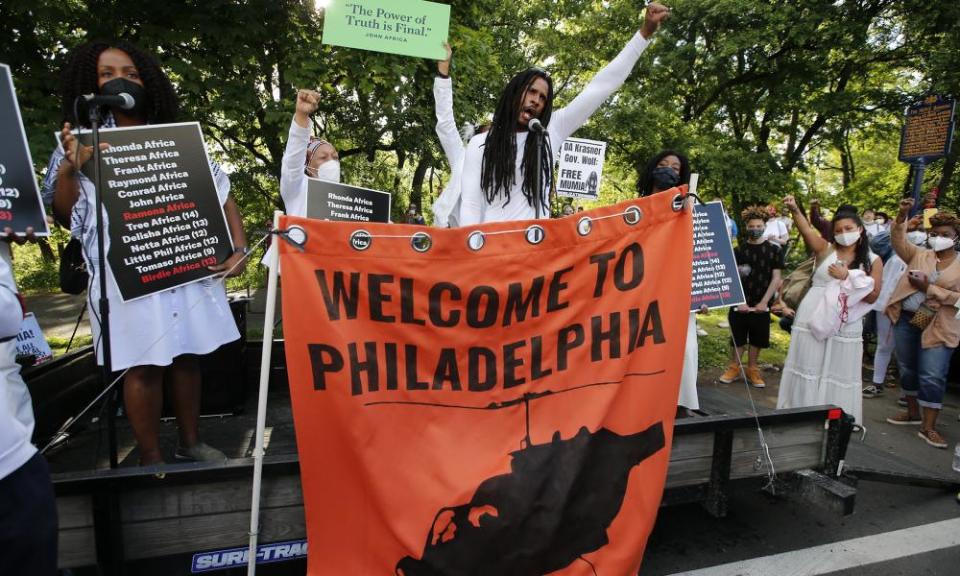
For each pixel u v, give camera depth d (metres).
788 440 2.96
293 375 1.89
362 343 1.96
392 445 1.95
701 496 2.84
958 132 14.71
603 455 2.14
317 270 1.92
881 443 5.02
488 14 8.81
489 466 2.00
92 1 5.84
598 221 2.17
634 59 2.81
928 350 4.99
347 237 1.94
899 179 20.34
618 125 13.94
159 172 2.41
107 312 2.12
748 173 14.43
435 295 2.02
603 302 2.18
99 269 2.17
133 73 2.49
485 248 2.06
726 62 15.20
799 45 14.38
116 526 1.95
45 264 15.90
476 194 2.77
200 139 2.51
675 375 2.25
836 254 4.53
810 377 4.64
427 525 1.92
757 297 6.49
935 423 5.60
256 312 8.78
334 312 1.93
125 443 2.96
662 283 2.24
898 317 5.49
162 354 2.38
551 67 17.34
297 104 3.00
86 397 3.41
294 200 3.31
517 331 2.10
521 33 16.47
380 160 14.66
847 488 2.80
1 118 1.81
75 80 2.46
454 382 2.04
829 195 24.39
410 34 2.96
